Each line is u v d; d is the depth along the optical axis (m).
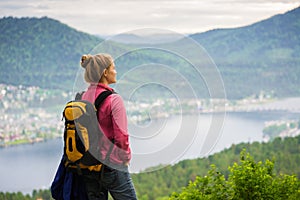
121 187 2.24
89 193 2.22
